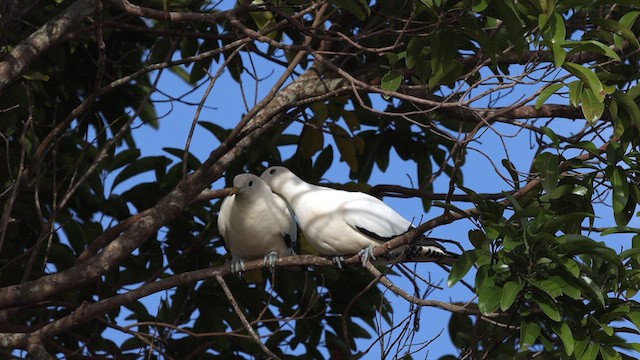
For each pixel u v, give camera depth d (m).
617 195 9.98
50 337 10.40
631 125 10.23
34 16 13.46
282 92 12.31
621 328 9.80
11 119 13.12
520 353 11.45
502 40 11.00
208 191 12.50
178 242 13.87
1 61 11.73
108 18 13.96
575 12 12.91
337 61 13.09
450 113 12.65
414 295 10.12
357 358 9.93
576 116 12.21
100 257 10.80
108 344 13.39
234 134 10.62
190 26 14.23
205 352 13.67
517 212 9.49
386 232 11.56
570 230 9.88
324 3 10.63
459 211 9.68
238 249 12.52
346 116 14.16
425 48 10.64
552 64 9.73
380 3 12.41
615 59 9.35
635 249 9.66
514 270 9.43
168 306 13.53
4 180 13.15
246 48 13.52
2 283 12.88
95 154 13.65
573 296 9.15
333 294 14.13
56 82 14.76
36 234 13.27
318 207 11.75
